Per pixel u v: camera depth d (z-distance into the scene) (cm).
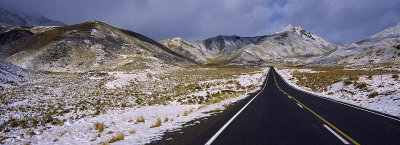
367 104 1491
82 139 752
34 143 752
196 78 5431
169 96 2473
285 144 566
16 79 3206
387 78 2272
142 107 1855
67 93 2452
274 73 7788
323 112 1144
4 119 1226
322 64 15462
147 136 698
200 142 593
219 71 9162
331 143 570
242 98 1978
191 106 1808
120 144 614
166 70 8294
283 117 993
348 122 866
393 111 1186
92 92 2638
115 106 1878
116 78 3950
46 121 1230
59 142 714
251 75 6303
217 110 1255
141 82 3978
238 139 618
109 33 11406
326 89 2745
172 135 692
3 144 748
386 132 691
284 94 2366
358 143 568
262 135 662
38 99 1966
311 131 711
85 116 1435
